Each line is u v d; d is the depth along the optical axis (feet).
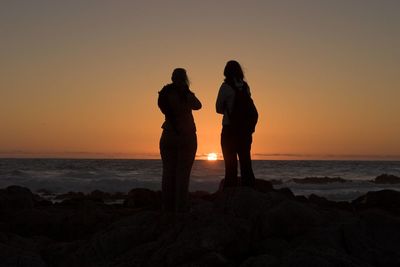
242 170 26.96
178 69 24.98
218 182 106.73
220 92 26.53
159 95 24.75
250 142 26.91
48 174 150.41
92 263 20.76
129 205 45.16
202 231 19.94
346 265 17.26
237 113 26.32
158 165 261.24
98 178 130.31
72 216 31.45
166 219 22.50
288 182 132.98
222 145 27.09
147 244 20.66
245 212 22.41
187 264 18.51
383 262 19.26
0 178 113.70
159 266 18.92
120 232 21.85
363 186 120.37
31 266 19.81
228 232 20.06
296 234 21.02
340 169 249.75
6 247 20.53
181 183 24.82
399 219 21.61
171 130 24.70
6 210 37.11
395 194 40.75
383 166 307.99
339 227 21.04
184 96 24.59
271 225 21.03
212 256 18.65
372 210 22.65
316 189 110.22
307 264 17.29
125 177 143.64
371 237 20.75
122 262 19.80
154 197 46.88
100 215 31.86
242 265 18.42
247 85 26.86
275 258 18.34
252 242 20.68
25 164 255.70
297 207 21.58
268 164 324.60
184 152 24.85
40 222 30.68
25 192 43.21
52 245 22.89
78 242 22.76
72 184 102.99
